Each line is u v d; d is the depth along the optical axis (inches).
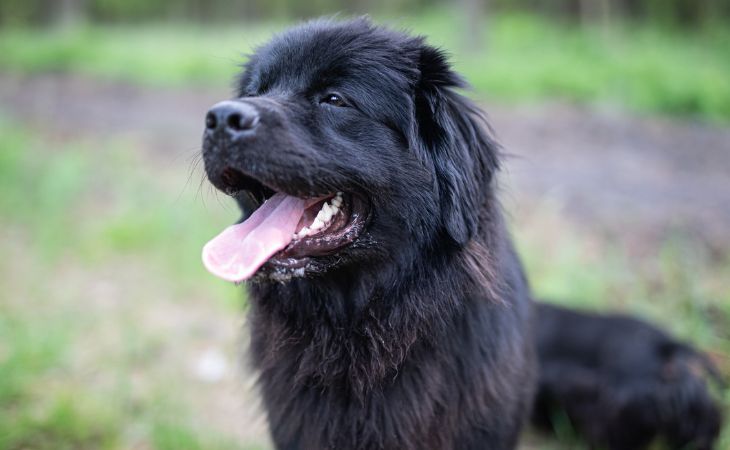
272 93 47.3
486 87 182.9
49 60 252.4
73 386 60.1
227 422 58.0
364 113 46.6
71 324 66.6
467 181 46.1
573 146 130.3
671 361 56.9
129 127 150.3
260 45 51.9
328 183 45.6
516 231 82.7
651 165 117.2
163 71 229.3
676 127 150.8
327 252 46.1
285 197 47.3
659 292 68.7
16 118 153.6
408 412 45.9
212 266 44.8
